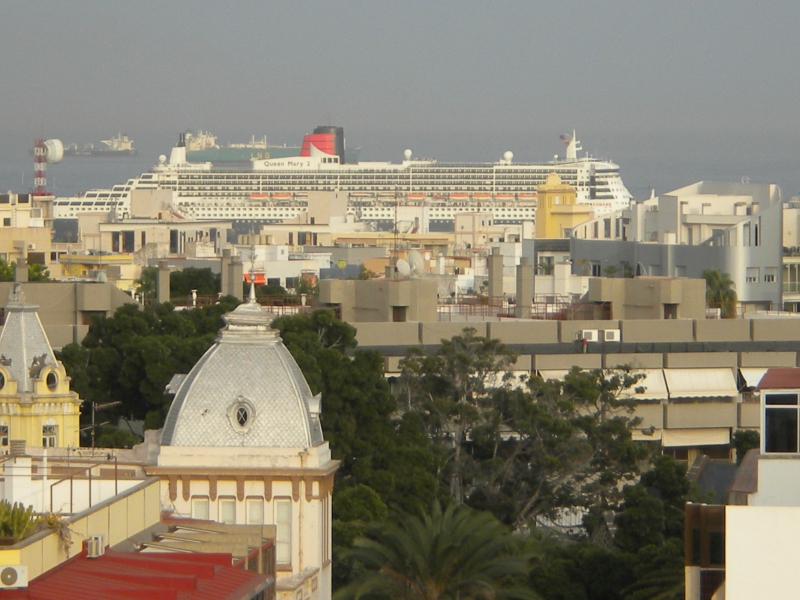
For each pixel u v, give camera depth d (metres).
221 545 184.38
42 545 158.50
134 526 185.75
